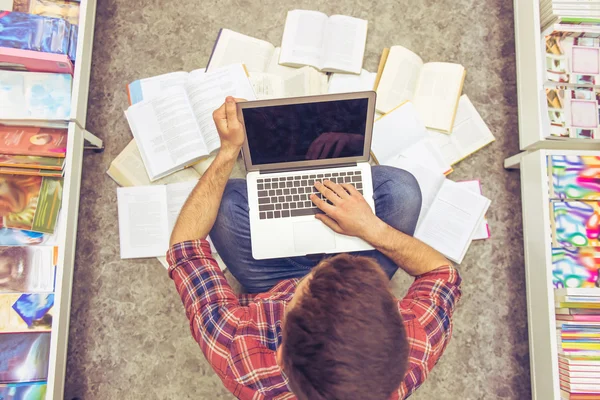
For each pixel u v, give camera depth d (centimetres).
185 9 166
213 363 80
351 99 100
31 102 123
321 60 159
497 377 149
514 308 153
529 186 143
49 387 116
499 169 160
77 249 152
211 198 102
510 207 158
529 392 148
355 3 167
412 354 79
